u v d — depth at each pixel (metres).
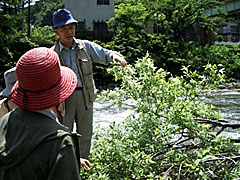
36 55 1.32
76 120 2.95
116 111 9.98
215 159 2.76
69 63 2.87
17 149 1.18
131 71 3.14
